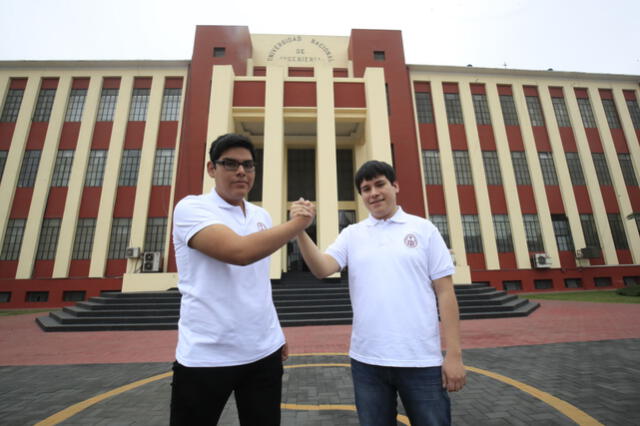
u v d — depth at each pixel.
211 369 1.31
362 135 14.94
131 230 14.50
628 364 4.27
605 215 16.56
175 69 16.64
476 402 3.22
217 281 1.38
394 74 16.16
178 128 15.91
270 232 1.27
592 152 17.67
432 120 17.33
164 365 4.89
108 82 16.47
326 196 11.73
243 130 14.54
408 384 1.43
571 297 12.69
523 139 17.36
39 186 14.72
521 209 16.41
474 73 18.06
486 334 6.53
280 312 8.60
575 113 17.94
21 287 13.52
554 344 5.51
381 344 1.47
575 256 15.91
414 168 14.67
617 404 3.05
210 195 1.58
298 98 12.98
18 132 15.32
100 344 6.37
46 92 16.17
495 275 15.38
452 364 1.40
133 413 3.13
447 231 15.88
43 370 4.64
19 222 14.42
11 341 6.71
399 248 1.58
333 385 3.81
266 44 17.20
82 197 14.86
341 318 8.25
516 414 2.93
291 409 3.14
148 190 14.99
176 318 8.25
